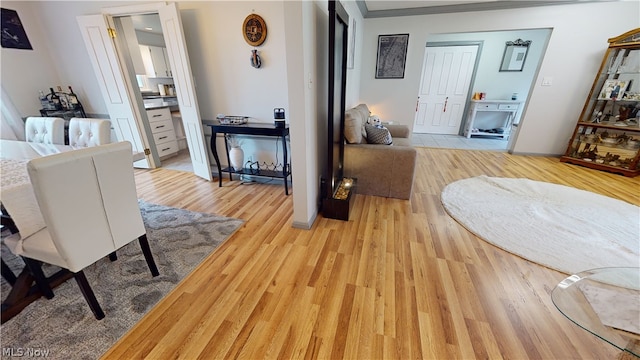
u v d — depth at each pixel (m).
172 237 2.08
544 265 1.77
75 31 3.30
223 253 1.90
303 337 1.27
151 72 5.09
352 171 2.82
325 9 2.08
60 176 1.05
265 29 2.62
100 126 2.09
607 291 1.22
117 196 1.33
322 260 1.83
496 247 1.97
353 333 1.29
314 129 2.08
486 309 1.43
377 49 4.66
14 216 1.17
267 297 1.50
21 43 3.22
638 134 3.42
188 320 1.35
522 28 3.92
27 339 1.23
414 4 3.96
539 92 4.12
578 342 1.25
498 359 1.17
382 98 4.95
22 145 2.02
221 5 2.66
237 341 1.25
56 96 3.49
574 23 3.68
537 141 4.38
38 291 1.46
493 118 6.02
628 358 1.02
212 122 3.20
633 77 3.43
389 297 1.51
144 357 1.17
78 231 1.19
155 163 3.83
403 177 2.71
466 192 2.94
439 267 1.76
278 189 3.07
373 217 2.42
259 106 2.97
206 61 2.94
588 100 3.73
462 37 5.54
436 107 6.18
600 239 2.02
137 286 1.57
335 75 1.96
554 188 3.02
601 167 3.64
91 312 1.38
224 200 2.77
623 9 3.45
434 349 1.21
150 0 2.81
